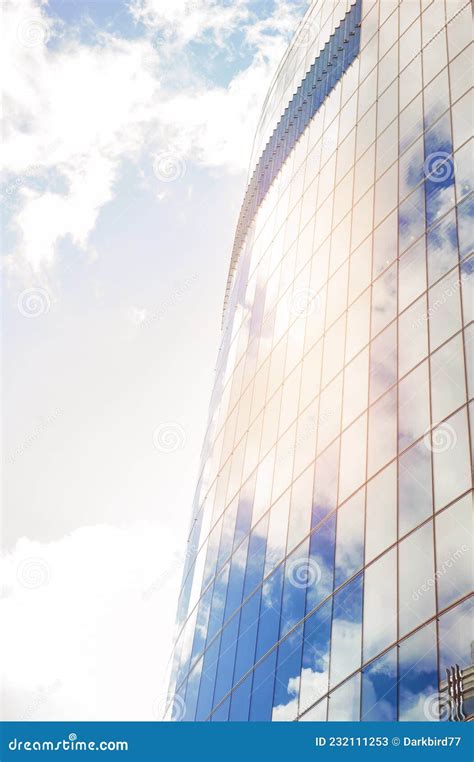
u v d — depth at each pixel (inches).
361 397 1190.3
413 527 924.6
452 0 1371.8
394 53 1581.0
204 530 1851.6
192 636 1675.7
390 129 1461.6
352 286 1380.4
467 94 1200.2
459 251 1059.3
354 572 1020.5
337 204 1614.2
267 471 1502.2
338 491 1152.2
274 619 1222.3
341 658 971.9
